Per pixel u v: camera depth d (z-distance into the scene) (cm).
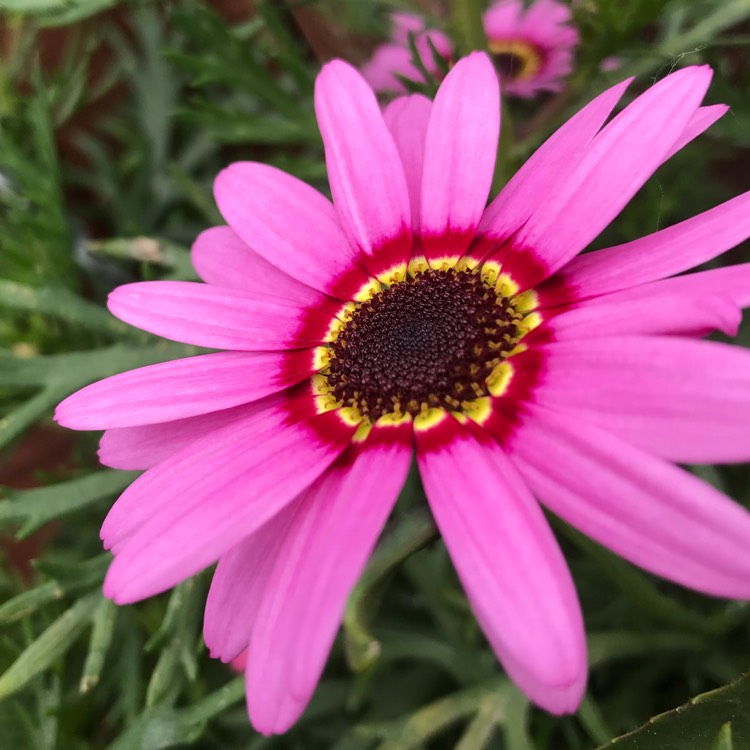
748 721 6
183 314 7
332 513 6
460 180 7
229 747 11
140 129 16
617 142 6
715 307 5
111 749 9
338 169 8
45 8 10
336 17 12
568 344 6
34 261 12
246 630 6
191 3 12
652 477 5
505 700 9
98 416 7
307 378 7
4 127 12
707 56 10
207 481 6
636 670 10
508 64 12
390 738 9
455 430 6
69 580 9
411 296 7
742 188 13
